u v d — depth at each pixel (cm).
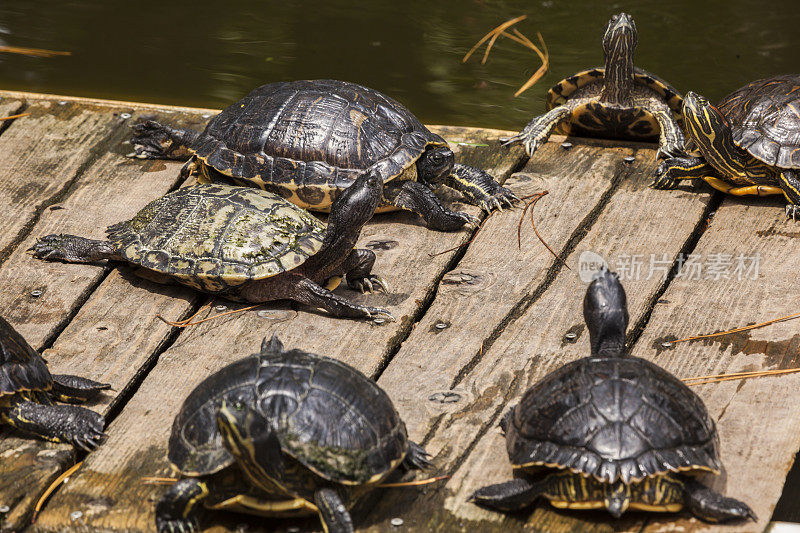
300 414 646
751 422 782
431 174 1112
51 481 736
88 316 940
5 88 1563
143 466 747
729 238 1068
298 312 948
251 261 909
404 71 1677
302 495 641
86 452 779
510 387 838
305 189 1055
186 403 686
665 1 2048
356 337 908
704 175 1149
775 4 2030
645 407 658
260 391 659
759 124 1109
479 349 889
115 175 1205
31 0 2027
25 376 765
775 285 972
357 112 1091
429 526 687
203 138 1120
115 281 999
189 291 980
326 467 633
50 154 1247
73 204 1138
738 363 860
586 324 837
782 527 675
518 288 983
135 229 966
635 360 704
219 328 923
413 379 850
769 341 886
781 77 1180
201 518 691
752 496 701
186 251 925
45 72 1634
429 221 1091
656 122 1278
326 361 699
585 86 1319
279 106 1097
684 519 676
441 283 996
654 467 632
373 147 1070
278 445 616
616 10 2003
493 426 789
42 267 1016
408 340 908
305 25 1903
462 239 1079
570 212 1123
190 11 1989
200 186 1002
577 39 1830
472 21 1941
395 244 1070
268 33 1848
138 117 1340
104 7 2005
